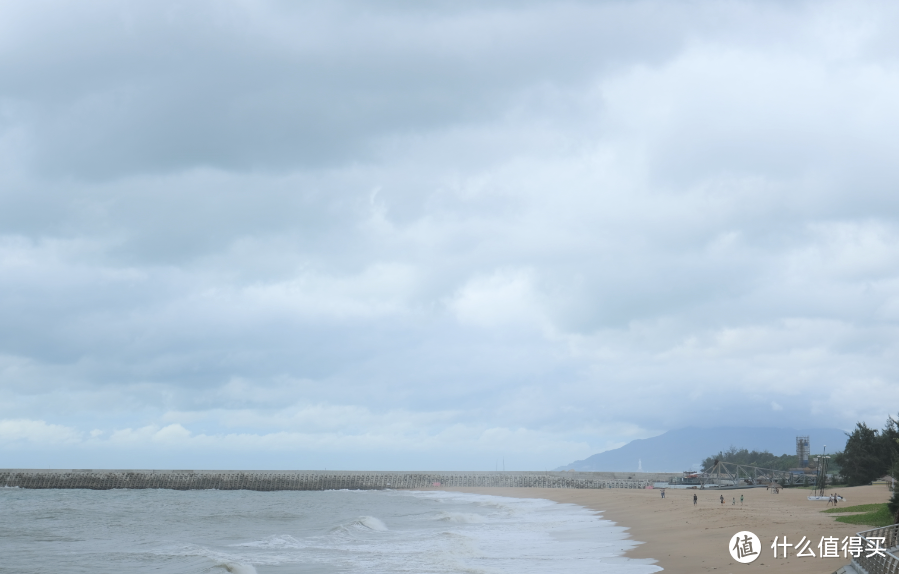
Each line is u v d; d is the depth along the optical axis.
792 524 49.91
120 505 111.25
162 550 51.91
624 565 39.06
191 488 170.50
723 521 56.94
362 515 86.19
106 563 45.53
